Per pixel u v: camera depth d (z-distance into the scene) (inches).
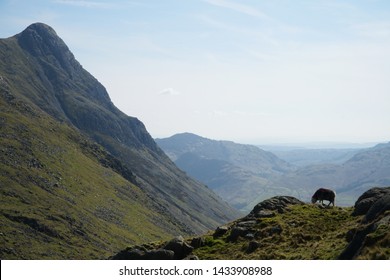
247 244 1937.7
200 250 2041.1
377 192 2080.5
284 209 2283.5
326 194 2347.4
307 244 1763.0
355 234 1467.8
